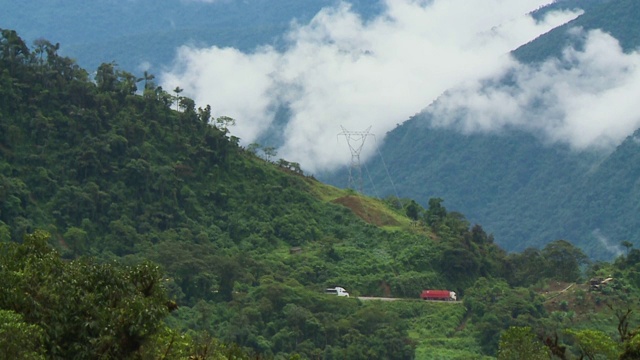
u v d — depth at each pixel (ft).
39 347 251.19
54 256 287.28
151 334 268.82
